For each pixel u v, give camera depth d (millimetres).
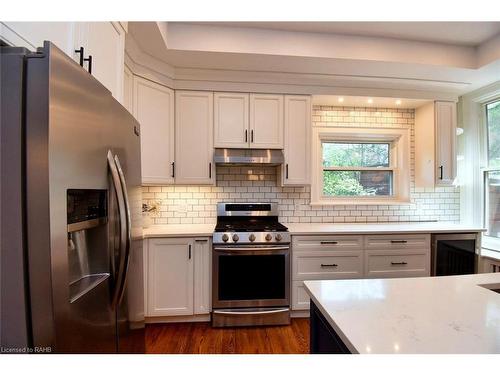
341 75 2551
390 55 2262
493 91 2701
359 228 2629
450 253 2557
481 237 2701
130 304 1184
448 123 2875
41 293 634
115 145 1020
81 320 768
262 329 2289
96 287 862
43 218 633
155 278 2293
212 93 2578
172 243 2311
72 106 726
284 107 2658
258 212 2875
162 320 2379
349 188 3166
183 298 2326
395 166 3189
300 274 2428
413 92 2814
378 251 2496
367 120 3102
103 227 947
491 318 809
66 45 1049
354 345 667
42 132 631
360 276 2475
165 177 2451
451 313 840
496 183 2795
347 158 3174
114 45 1490
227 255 2320
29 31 859
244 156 2549
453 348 658
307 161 2678
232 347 2014
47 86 634
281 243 2350
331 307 883
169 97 2480
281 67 2406
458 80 2625
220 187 2881
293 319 2463
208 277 2355
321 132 3037
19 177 630
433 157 2859
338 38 2217
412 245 2527
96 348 851
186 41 2113
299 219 2992
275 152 2639
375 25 2074
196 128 2559
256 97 2623
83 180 776
